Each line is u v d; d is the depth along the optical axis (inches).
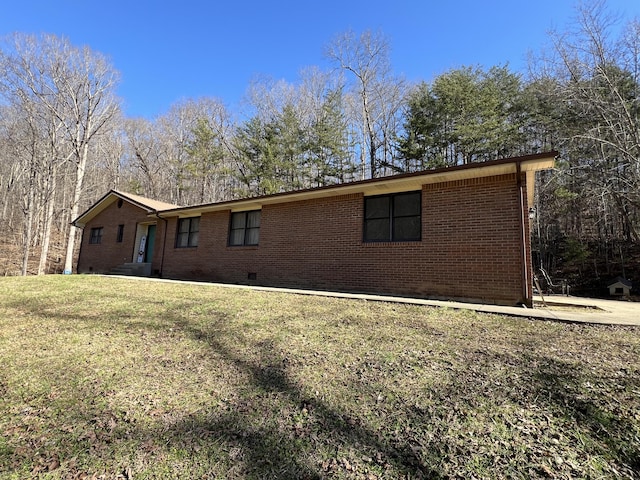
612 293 548.4
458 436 72.7
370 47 959.0
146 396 94.7
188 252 482.9
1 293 267.6
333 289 335.3
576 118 541.0
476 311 199.5
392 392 93.7
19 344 141.9
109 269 609.9
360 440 72.4
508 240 250.2
